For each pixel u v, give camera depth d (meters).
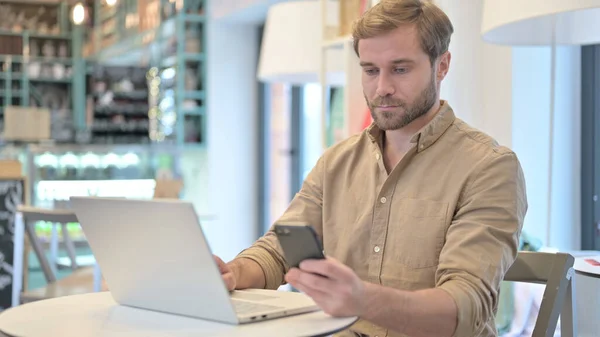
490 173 1.61
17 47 10.12
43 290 3.42
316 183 1.90
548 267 1.75
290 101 7.33
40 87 10.35
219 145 7.89
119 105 9.87
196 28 7.94
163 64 8.66
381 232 1.71
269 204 7.91
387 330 1.66
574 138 3.63
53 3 10.30
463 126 1.71
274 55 4.45
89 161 7.80
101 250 1.48
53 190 7.46
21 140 7.96
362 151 1.83
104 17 9.06
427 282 1.64
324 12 3.91
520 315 2.82
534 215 3.54
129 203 1.35
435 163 1.68
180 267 1.34
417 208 1.67
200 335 1.24
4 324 1.36
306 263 1.26
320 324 1.29
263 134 7.89
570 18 2.44
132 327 1.33
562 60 3.60
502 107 3.54
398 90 1.62
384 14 1.61
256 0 6.79
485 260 1.50
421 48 1.61
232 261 1.71
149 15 7.81
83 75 10.20
